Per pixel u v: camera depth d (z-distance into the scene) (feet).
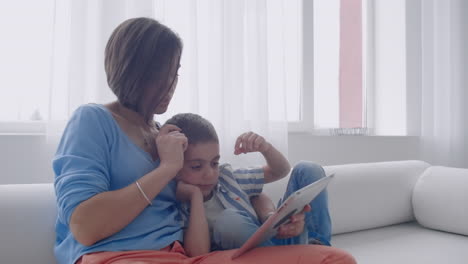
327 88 8.84
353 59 9.34
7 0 5.15
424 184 6.02
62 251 3.01
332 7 8.98
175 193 3.39
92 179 2.65
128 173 2.99
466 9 9.12
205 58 5.90
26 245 3.28
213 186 3.49
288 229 3.10
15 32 5.17
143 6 5.02
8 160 4.79
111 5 4.95
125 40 3.13
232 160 5.86
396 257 4.50
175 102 5.57
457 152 8.98
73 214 2.54
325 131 8.50
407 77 8.82
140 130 3.30
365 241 5.18
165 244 2.92
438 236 5.48
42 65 5.25
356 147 8.02
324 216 3.67
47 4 5.25
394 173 6.08
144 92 3.23
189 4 5.58
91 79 4.87
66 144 2.86
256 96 6.12
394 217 5.95
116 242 2.75
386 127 9.37
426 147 8.79
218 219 3.26
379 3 9.50
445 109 8.93
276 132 6.35
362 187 5.63
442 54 9.00
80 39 4.75
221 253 2.76
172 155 2.94
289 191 3.71
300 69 7.93
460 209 5.48
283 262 2.50
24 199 3.45
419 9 8.77
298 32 7.79
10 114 5.18
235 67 5.99
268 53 6.45
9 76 5.17
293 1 7.58
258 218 3.72
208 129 3.45
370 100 9.53
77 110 3.09
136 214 2.70
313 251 2.59
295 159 7.32
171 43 3.22
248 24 6.18
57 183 2.71
